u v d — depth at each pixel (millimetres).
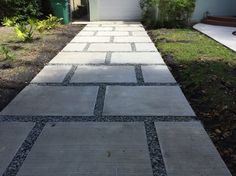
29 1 11586
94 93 4363
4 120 3492
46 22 10094
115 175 2510
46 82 4867
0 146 2941
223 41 8164
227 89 4484
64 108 3828
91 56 6633
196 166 2621
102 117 3572
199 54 6641
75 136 3125
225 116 3613
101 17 13531
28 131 3234
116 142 3010
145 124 3393
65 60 6285
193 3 11125
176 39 8516
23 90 4480
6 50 6266
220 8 12609
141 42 8266
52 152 2840
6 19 11078
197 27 10977
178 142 3014
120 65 5895
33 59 6254
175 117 3576
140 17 13492
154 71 5469
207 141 3035
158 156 2777
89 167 2613
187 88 4586
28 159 2729
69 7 12555
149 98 4160
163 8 11055
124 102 4023
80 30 10469
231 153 2855
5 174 2520
